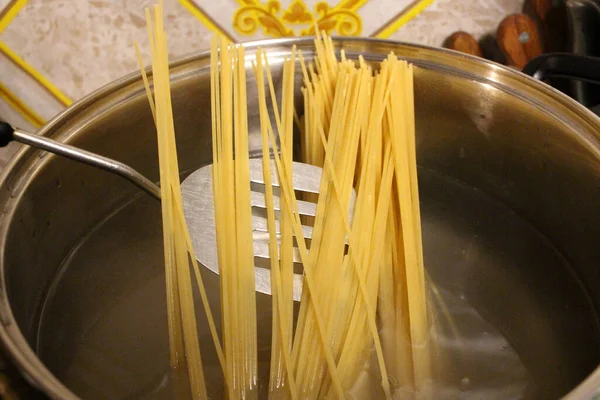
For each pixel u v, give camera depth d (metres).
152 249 0.44
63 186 0.39
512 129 0.42
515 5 0.51
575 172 0.39
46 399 0.26
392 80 0.39
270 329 0.40
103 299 0.41
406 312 0.39
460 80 0.42
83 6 0.46
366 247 0.38
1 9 0.45
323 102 0.42
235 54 0.39
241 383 0.37
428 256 0.44
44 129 0.37
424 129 0.46
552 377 0.38
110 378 0.38
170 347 0.38
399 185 0.38
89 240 0.43
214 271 0.38
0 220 0.34
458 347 0.39
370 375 0.38
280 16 0.49
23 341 0.28
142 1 0.47
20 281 0.36
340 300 0.37
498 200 0.46
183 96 0.42
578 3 0.48
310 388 0.37
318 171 0.41
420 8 0.50
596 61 0.41
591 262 0.40
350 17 0.50
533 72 0.43
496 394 0.37
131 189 0.45
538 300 0.41
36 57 0.48
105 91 0.39
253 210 0.41
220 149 0.37
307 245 0.40
